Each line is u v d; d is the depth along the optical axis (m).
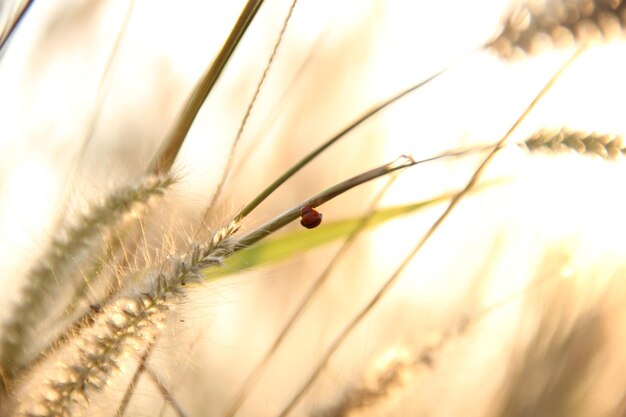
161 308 0.49
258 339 0.69
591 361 0.75
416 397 0.60
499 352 0.73
